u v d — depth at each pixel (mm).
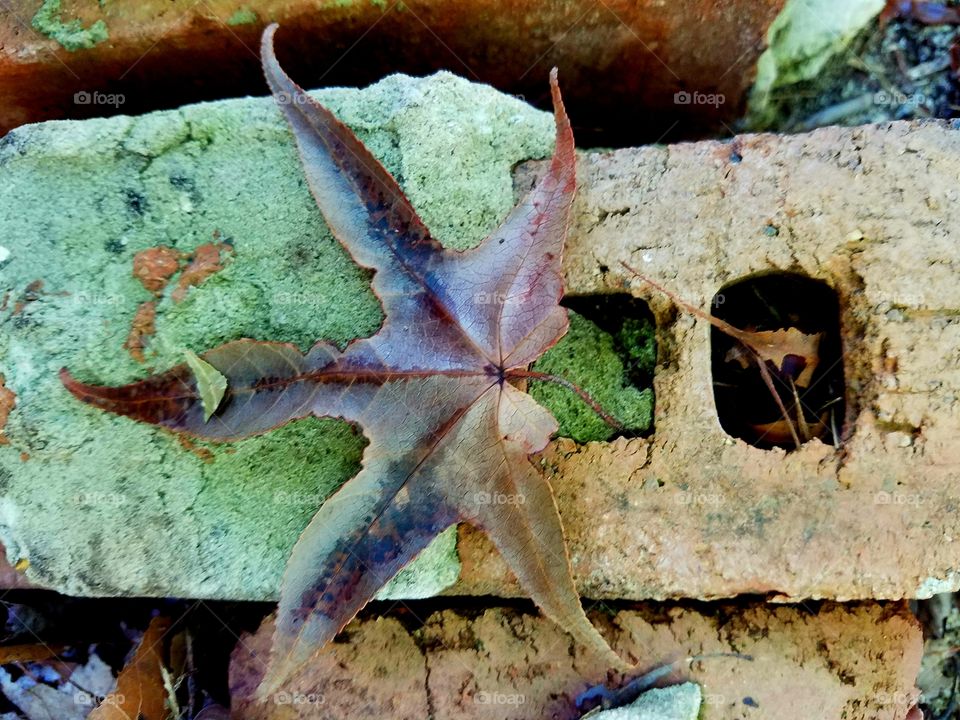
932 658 206
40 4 165
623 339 163
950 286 147
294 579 128
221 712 168
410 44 176
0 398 147
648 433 155
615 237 153
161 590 152
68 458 148
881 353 148
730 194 152
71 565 151
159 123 153
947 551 146
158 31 165
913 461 147
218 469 151
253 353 131
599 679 158
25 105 180
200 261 151
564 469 151
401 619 165
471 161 152
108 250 151
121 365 148
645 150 156
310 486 152
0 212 151
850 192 149
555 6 167
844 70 207
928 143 150
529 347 133
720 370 166
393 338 135
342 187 135
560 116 125
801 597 148
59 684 195
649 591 150
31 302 148
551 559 130
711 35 177
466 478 133
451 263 135
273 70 132
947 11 206
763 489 148
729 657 158
